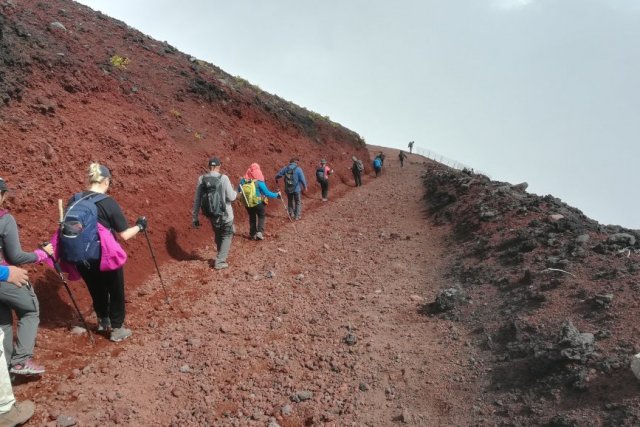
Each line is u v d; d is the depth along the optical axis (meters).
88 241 4.39
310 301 6.37
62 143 7.44
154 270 7.11
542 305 4.97
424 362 4.67
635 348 3.80
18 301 3.84
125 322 5.50
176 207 8.84
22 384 4.05
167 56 15.30
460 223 9.57
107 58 11.70
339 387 4.34
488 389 4.04
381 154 28.00
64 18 12.77
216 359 4.80
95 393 4.09
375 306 6.13
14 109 7.21
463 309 5.59
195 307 6.05
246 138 14.59
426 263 7.85
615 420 3.16
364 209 13.77
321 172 15.76
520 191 11.30
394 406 4.05
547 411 3.53
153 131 10.15
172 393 4.25
